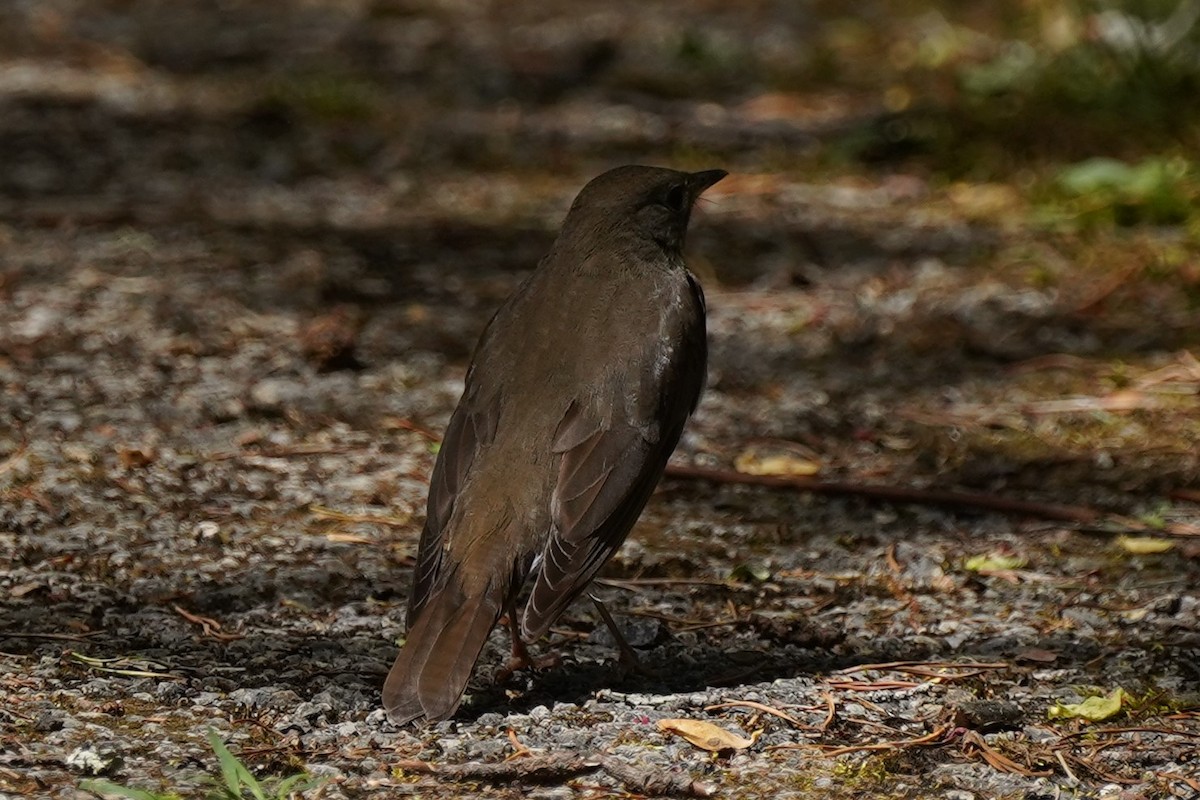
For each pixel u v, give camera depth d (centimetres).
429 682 727
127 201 1741
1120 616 917
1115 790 725
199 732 753
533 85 2327
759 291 1523
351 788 707
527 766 720
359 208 1761
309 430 1177
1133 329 1416
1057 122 1931
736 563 988
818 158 1950
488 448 813
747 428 1210
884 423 1224
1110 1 2161
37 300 1415
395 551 985
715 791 718
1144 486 1109
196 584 927
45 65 2372
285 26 2708
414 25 2741
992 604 934
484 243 1650
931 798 717
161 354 1304
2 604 890
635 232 898
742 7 2844
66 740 740
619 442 814
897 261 1603
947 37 2420
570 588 770
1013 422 1227
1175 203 1689
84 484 1062
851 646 877
